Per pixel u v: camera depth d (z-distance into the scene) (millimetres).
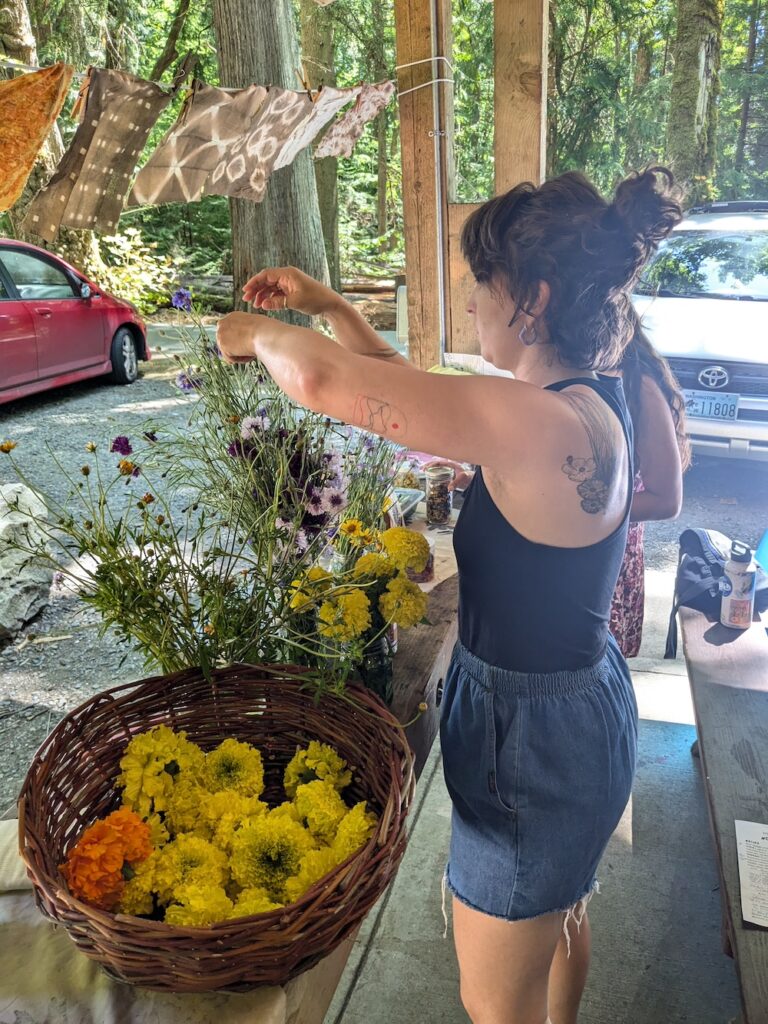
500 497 1008
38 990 967
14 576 3232
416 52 2844
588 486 963
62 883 950
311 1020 1046
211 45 12336
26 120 1342
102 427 5828
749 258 4477
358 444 1455
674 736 2527
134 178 1703
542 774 1087
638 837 2152
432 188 3008
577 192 1000
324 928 919
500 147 2859
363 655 1336
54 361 6289
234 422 1369
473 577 1084
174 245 12797
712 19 8250
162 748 1182
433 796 2314
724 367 4176
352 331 1478
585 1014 1688
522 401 920
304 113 1942
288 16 6355
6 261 5984
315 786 1152
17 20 7031
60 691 2854
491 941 1139
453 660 1195
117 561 1249
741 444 4219
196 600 1414
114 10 10250
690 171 8430
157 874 1012
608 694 1126
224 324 1073
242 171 1908
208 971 882
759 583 2234
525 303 1010
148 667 1389
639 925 1895
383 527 1647
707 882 2004
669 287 4535
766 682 1870
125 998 949
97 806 1186
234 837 1086
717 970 1775
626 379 1503
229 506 1357
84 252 8719
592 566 1036
